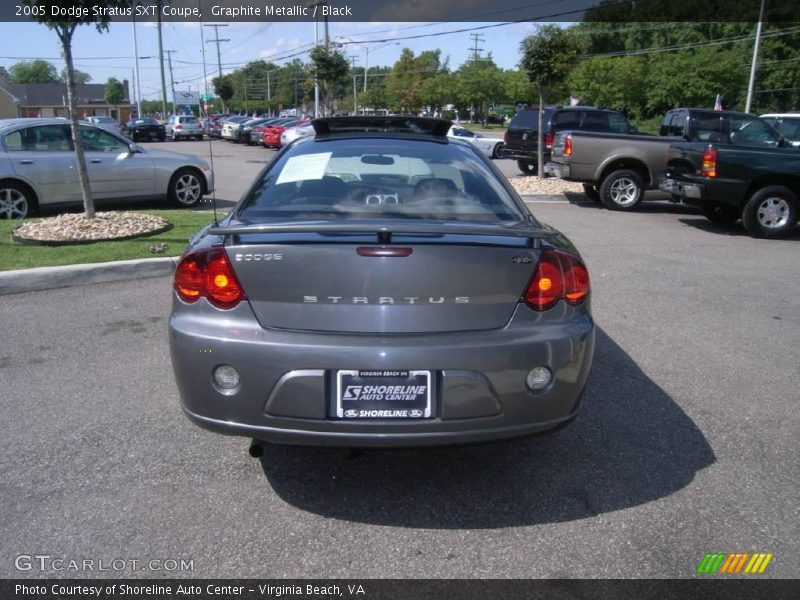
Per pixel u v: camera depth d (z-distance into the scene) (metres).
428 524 2.89
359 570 2.58
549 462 3.42
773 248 9.05
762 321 5.77
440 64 89.75
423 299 2.74
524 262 2.82
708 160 9.71
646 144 12.38
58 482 3.15
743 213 9.80
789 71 52.66
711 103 51.66
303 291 2.74
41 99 91.00
